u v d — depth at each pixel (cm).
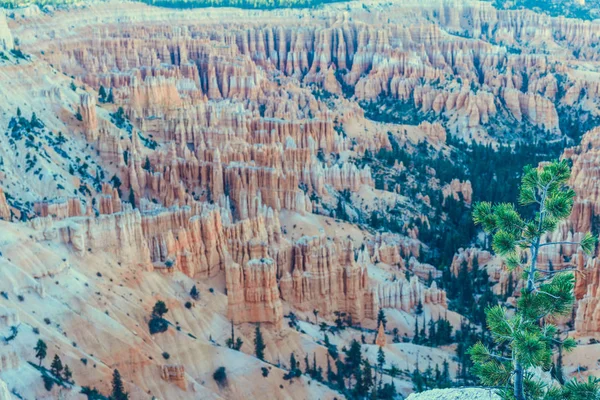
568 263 15675
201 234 13788
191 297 12925
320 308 14375
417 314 15062
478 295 16488
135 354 10994
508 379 5597
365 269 14800
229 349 12112
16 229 11531
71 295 11206
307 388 11825
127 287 12206
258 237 14450
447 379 12525
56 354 10069
